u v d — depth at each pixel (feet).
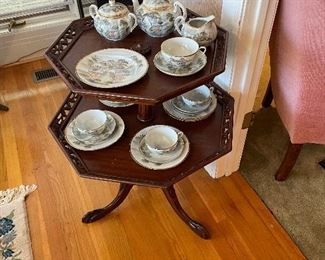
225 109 3.67
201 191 4.50
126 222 4.16
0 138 5.16
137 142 3.37
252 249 3.93
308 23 3.20
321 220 4.19
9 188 4.50
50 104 5.71
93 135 3.38
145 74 3.04
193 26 3.30
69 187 4.52
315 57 3.34
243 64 3.51
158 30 3.37
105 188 4.51
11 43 6.26
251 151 4.99
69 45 3.38
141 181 3.08
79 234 4.05
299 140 4.07
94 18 3.38
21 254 3.84
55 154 4.91
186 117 3.59
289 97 3.88
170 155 3.26
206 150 3.31
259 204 4.35
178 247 3.94
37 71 6.34
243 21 3.17
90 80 2.98
